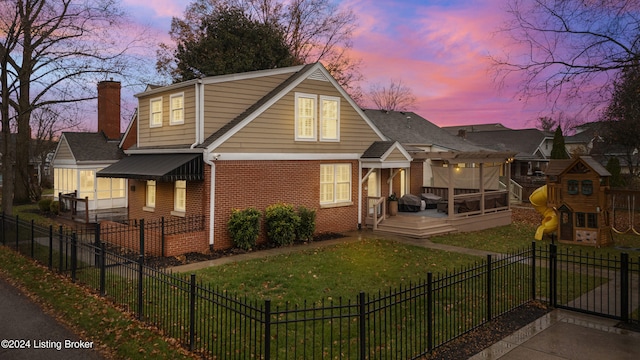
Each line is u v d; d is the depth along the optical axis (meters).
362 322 5.86
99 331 7.79
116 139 27.73
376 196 21.66
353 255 14.27
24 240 14.02
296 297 9.71
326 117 18.81
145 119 18.73
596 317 8.54
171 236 13.93
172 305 8.73
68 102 21.25
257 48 30.97
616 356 6.75
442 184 30.48
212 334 6.71
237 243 15.16
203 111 15.55
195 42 32.56
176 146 16.50
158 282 9.03
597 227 16.14
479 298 9.51
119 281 10.62
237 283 10.77
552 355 6.79
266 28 32.12
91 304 9.06
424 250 15.20
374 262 13.21
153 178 14.23
